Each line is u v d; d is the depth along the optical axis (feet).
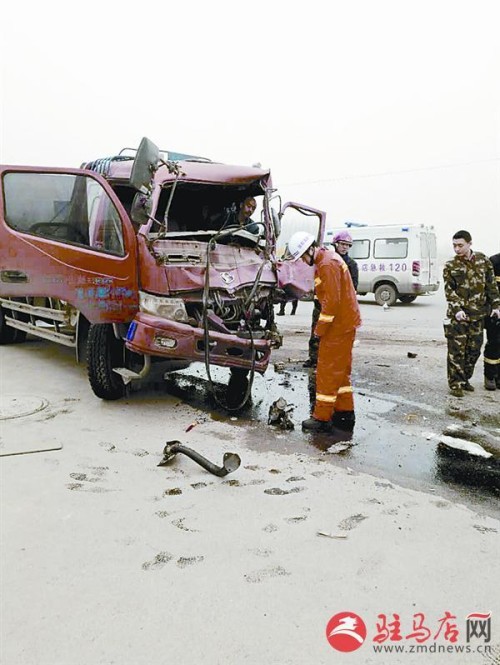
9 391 18.92
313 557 8.66
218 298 16.52
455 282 19.17
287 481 11.71
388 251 53.31
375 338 31.86
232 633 6.95
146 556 8.68
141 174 14.53
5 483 11.37
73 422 15.57
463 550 8.92
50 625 7.09
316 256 14.89
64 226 17.34
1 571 8.25
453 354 19.39
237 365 16.70
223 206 20.38
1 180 17.78
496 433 15.24
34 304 22.61
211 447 13.83
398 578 8.13
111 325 17.15
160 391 19.33
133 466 12.45
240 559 8.60
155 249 15.96
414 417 16.61
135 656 6.56
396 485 11.67
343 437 14.78
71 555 8.70
